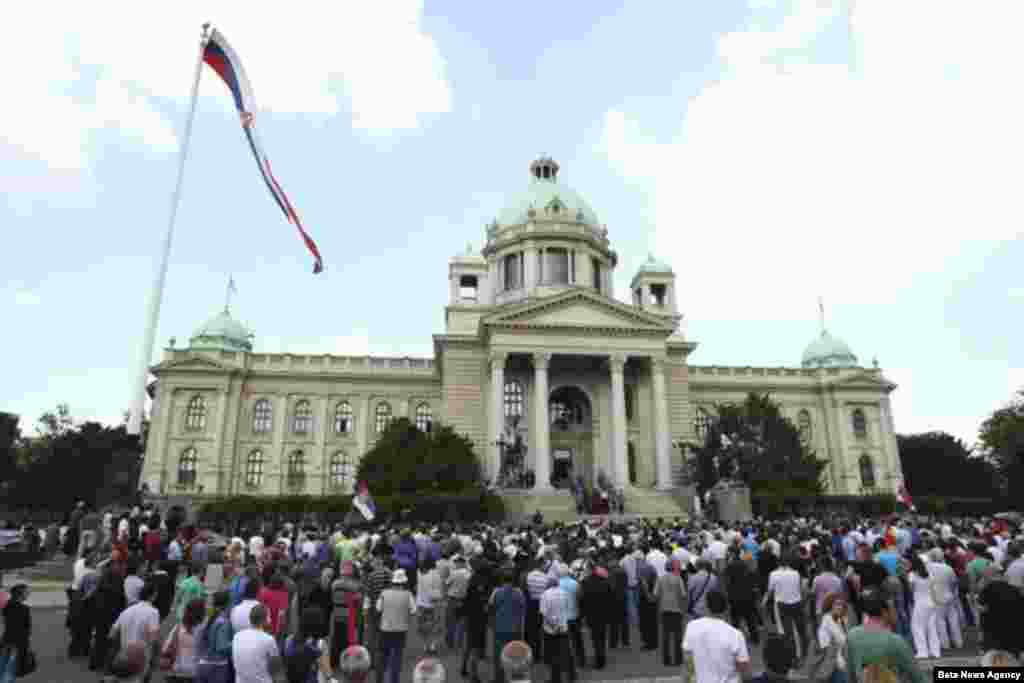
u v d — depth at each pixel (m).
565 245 80.62
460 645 20.12
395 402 81.25
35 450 86.38
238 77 31.88
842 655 10.64
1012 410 89.25
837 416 86.00
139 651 8.41
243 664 9.78
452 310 78.06
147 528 26.41
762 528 31.58
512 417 68.69
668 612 17.55
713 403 84.94
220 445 75.06
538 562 19.17
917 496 79.19
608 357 66.25
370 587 16.39
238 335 85.06
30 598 26.41
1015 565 15.55
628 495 59.41
